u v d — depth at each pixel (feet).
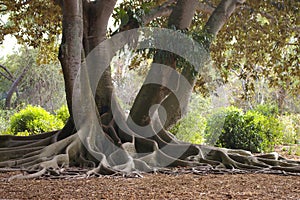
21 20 56.18
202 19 50.47
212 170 30.94
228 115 51.75
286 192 20.79
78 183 22.91
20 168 28.68
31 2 49.62
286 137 66.59
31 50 110.93
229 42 55.83
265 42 50.83
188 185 22.66
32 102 113.70
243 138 51.37
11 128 58.03
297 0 45.60
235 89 98.48
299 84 56.13
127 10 36.17
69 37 32.22
